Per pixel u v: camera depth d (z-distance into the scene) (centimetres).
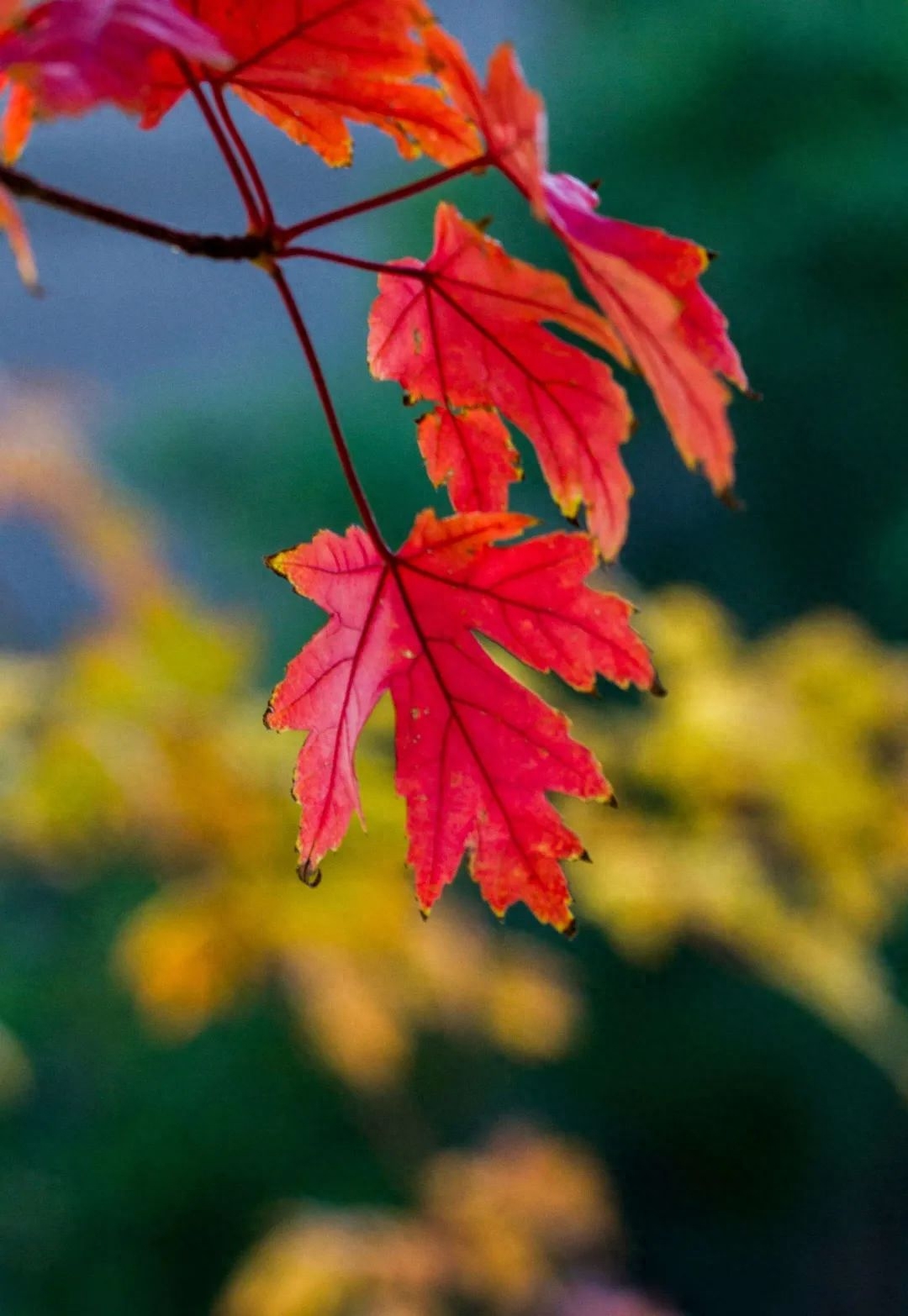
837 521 621
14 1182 547
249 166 73
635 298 62
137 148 830
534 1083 594
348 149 80
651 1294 577
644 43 631
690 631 232
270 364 800
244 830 207
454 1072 534
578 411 78
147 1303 529
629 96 615
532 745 79
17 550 470
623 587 268
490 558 79
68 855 241
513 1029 263
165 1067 565
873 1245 619
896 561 578
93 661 207
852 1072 596
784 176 586
